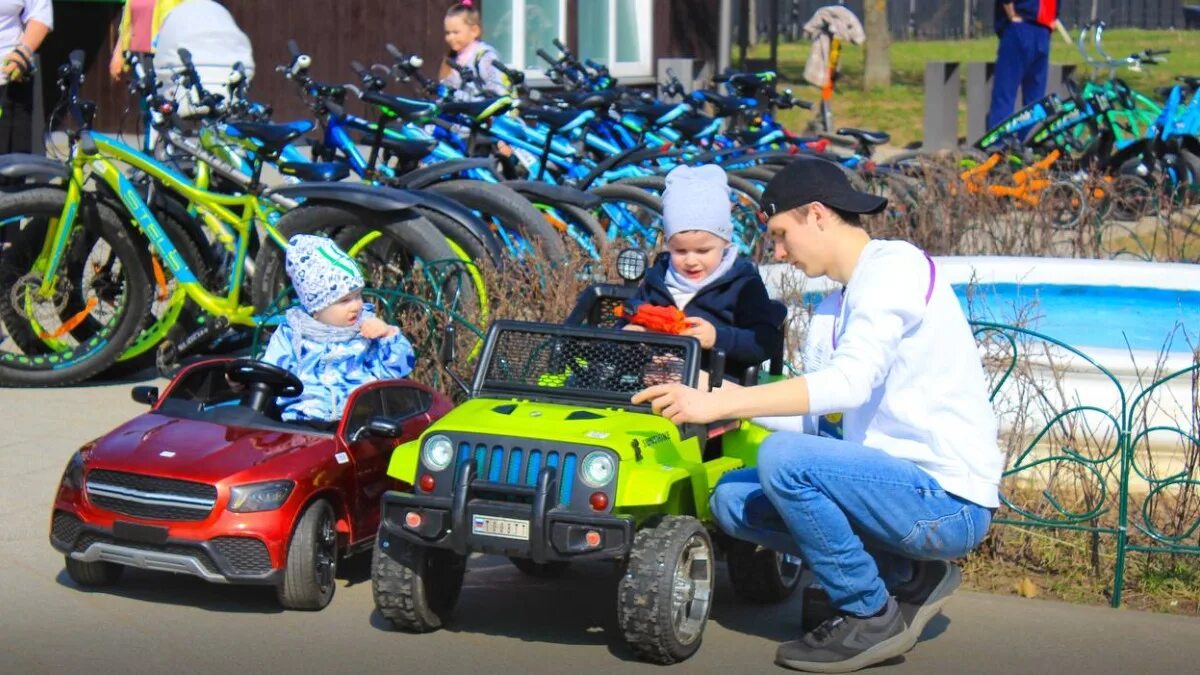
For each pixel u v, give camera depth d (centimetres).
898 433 454
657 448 458
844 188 461
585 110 980
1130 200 1048
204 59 965
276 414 560
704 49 1898
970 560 568
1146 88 2633
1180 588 547
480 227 750
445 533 452
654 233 872
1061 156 1371
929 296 450
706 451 509
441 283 723
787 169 468
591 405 480
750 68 2462
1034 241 967
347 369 561
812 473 439
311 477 502
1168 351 626
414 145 865
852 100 2503
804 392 436
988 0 3625
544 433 451
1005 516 575
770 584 525
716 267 523
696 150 1052
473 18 1109
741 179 949
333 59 1530
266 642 483
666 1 1806
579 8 1692
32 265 815
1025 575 560
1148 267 745
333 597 526
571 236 810
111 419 746
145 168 784
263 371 537
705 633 500
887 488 442
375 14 1555
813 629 496
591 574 562
